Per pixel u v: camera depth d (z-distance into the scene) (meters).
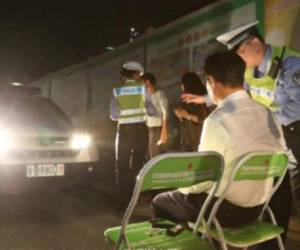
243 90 3.30
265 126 3.26
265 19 6.56
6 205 7.21
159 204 3.48
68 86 14.13
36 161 6.68
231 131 3.10
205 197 3.17
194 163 2.86
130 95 6.52
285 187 3.85
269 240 3.62
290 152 4.20
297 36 6.03
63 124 7.82
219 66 3.24
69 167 6.92
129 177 6.69
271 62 4.18
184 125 6.71
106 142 11.45
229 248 3.99
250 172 3.06
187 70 8.39
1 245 5.34
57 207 7.14
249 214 3.27
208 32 7.81
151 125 7.70
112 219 6.44
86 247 5.28
